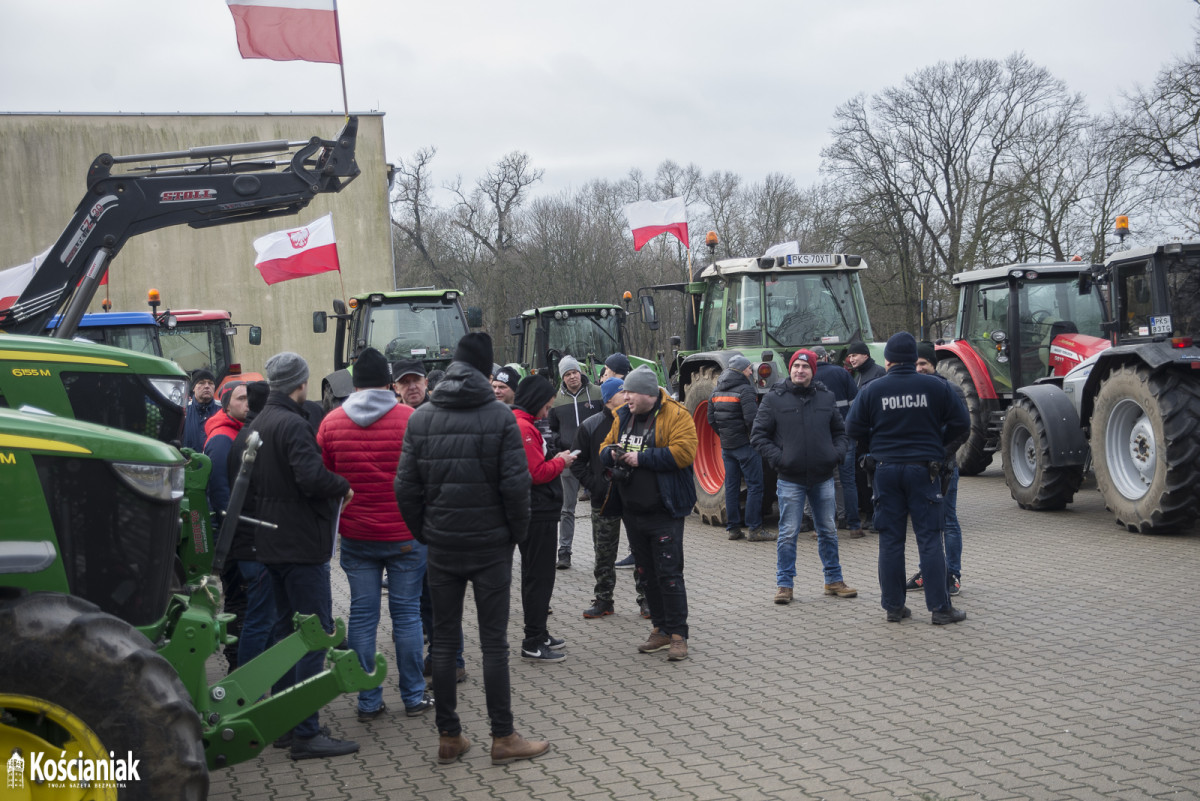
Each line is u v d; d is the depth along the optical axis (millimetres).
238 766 4348
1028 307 12266
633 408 5852
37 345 4910
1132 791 3682
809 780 3930
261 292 26547
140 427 5141
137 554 3309
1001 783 3807
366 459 4789
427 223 43031
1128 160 24484
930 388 6148
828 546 7039
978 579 7348
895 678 5180
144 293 25719
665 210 14938
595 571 6863
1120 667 5152
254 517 4789
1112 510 8930
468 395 4344
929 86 30906
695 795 3842
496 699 4297
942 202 31344
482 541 4301
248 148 7398
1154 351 8328
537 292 39031
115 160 7105
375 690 4938
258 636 4801
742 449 9242
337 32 7652
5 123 24844
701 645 6004
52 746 2867
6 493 3078
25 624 2840
